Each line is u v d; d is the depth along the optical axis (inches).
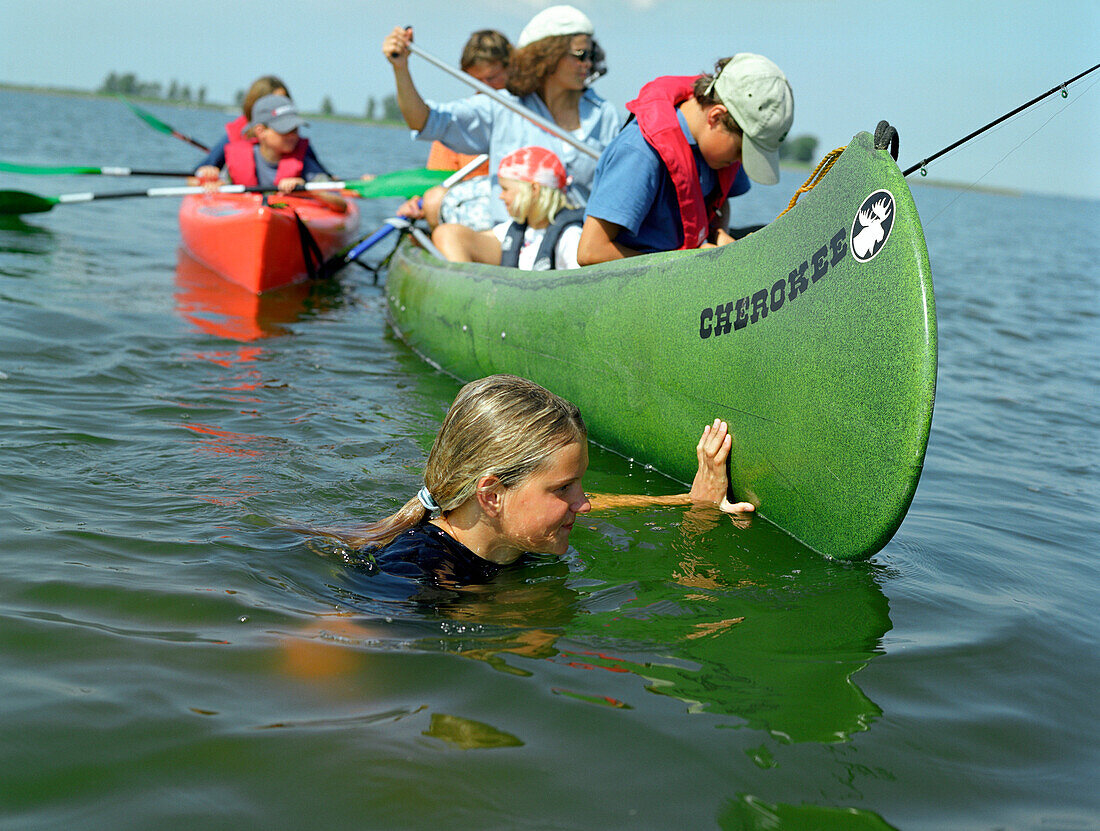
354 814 47.1
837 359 84.5
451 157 272.5
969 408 164.7
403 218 242.2
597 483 111.6
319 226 269.6
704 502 102.5
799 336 89.4
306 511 91.4
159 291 219.5
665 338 108.7
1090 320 275.4
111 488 92.7
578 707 58.1
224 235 240.5
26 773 48.6
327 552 79.7
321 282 261.6
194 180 317.1
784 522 94.5
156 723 53.5
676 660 66.0
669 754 53.8
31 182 432.5
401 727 54.6
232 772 49.7
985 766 55.4
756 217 576.4
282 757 51.1
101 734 52.1
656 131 124.9
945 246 510.6
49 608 66.1
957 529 102.7
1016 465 131.7
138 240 297.4
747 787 51.3
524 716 56.7
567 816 47.9
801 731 57.6
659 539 90.8
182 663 60.2
